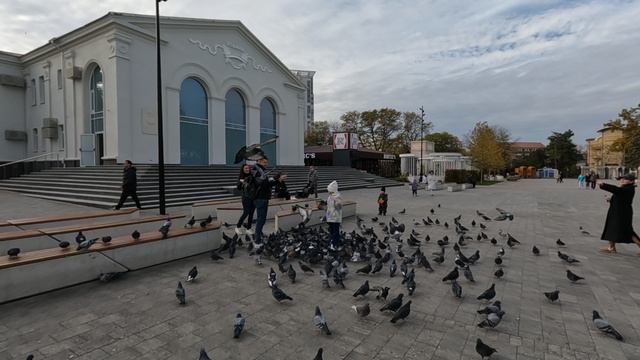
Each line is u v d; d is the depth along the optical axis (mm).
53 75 23688
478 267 6348
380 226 10445
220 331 3805
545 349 3508
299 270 5988
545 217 13312
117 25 19266
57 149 23906
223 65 25906
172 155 22406
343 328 3904
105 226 7527
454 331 3861
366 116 59781
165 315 4176
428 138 75938
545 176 84875
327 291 5043
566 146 84375
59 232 6723
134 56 20250
